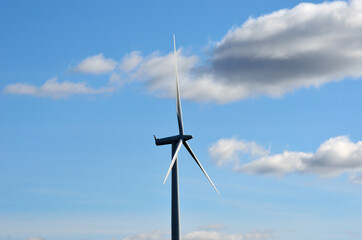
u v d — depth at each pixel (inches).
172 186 3353.8
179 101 3484.3
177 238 3299.7
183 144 3432.6
